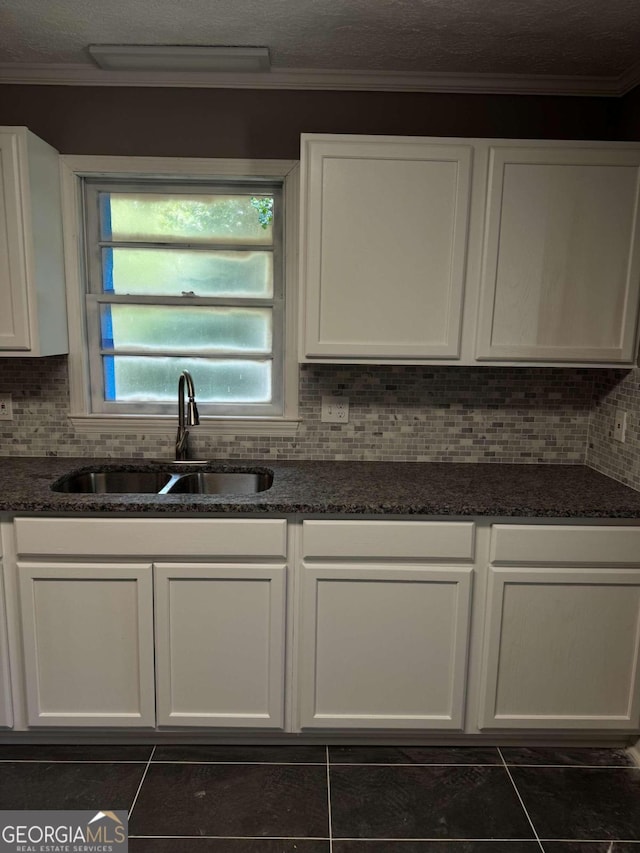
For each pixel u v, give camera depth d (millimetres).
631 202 1940
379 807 1738
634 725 1947
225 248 2320
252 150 2221
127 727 1927
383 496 1890
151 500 1814
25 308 1998
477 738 2014
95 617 1856
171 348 2400
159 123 2203
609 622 1893
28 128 2139
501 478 2154
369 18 1767
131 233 2332
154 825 1659
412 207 1945
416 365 2213
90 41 1940
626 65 2039
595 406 2316
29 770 1858
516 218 1946
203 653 1881
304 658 1895
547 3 1666
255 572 1830
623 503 1870
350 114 2211
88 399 2377
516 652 1908
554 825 1689
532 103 2213
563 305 2002
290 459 2398
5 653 1878
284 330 2363
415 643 1894
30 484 1978
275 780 1837
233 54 1977
